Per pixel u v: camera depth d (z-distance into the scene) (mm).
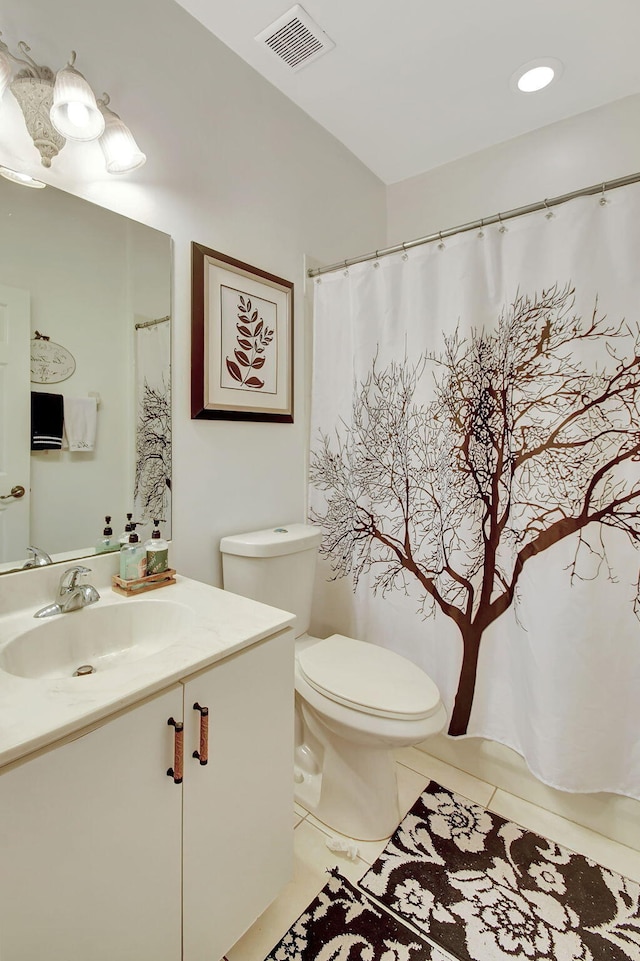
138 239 1311
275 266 1779
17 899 621
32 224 1096
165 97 1368
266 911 1134
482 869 1257
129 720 738
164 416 1401
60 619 1039
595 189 1282
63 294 1161
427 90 1780
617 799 1358
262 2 1398
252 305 1675
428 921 1113
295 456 1924
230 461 1629
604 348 1286
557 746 1342
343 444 1896
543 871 1254
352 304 1834
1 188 1038
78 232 1181
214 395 1545
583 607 1314
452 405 1591
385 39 1545
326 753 1411
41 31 1079
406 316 1702
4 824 603
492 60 1637
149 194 1337
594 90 1784
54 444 1162
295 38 1534
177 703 812
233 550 1534
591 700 1319
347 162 2152
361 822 1352
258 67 1657
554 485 1375
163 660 840
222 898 933
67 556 1188
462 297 1537
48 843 648
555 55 1614
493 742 1590
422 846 1330
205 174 1495
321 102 1841
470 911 1141
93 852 703
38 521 1135
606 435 1297
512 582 1502
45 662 1004
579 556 1327
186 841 847
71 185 1163
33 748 626
